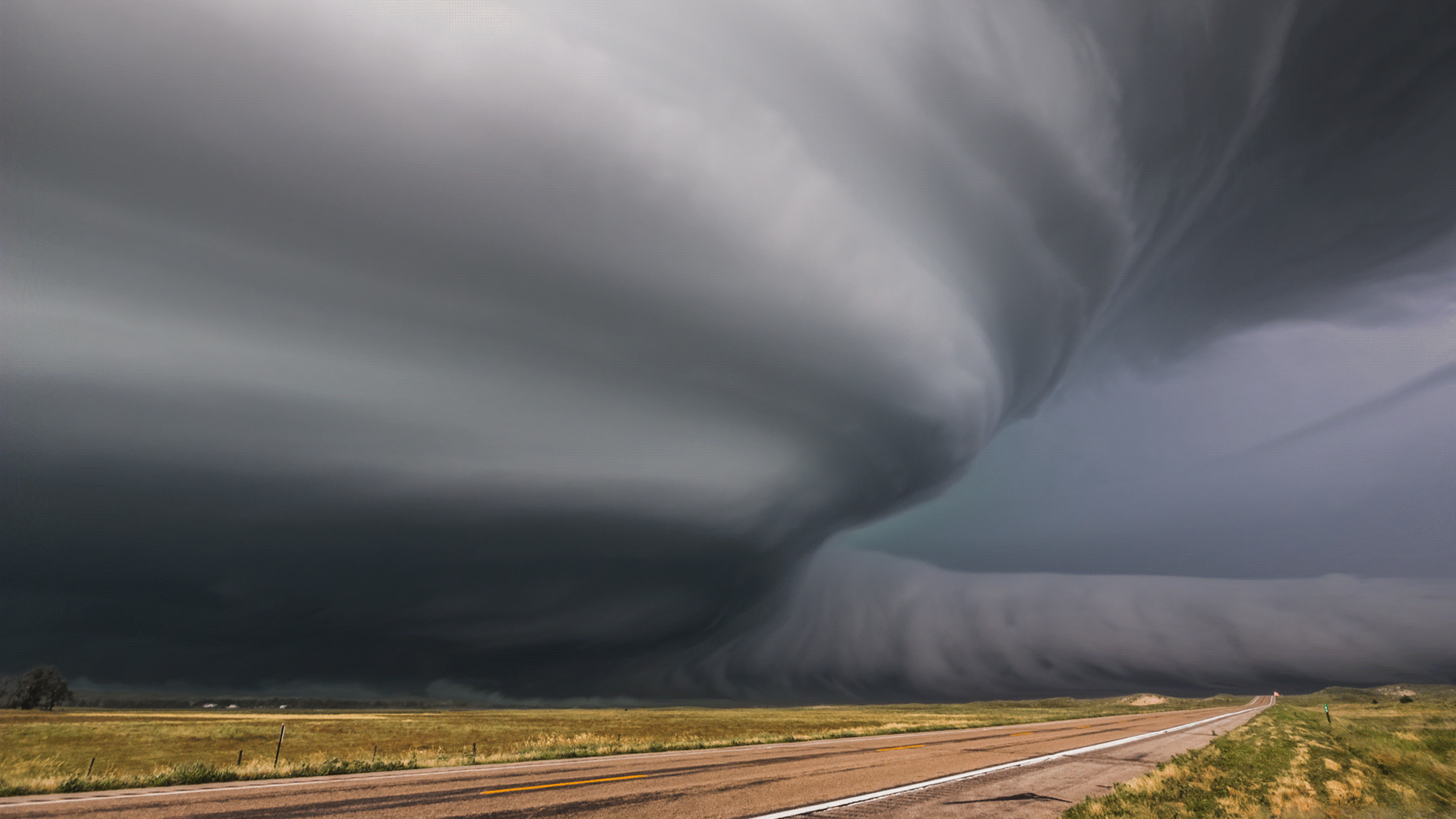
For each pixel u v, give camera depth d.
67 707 167.25
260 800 12.08
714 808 11.83
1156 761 20.62
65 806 11.38
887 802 12.66
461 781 14.77
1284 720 33.91
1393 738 22.28
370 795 12.66
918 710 127.69
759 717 91.44
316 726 67.25
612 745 23.97
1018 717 62.12
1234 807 12.29
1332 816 11.33
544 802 12.16
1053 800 13.20
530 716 107.94
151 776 14.49
